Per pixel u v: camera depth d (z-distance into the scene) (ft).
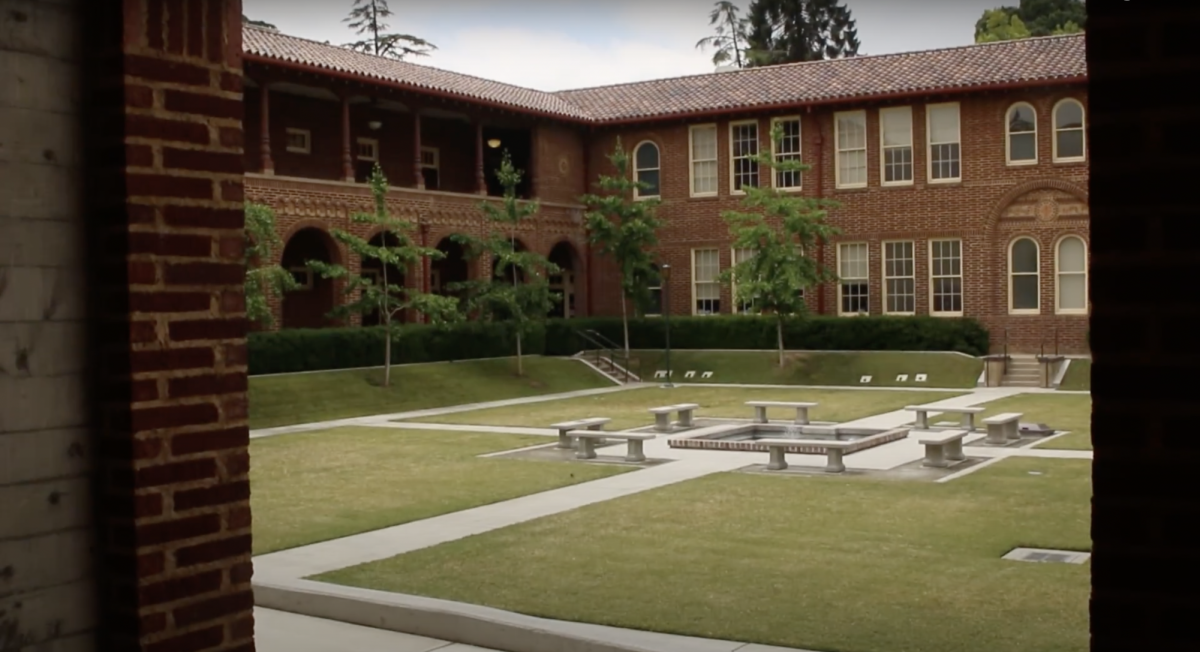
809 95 125.70
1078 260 114.01
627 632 25.75
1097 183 9.14
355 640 27.14
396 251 101.24
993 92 116.78
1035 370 109.91
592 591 30.60
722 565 33.83
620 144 128.57
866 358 117.08
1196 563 8.78
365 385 96.48
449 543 38.01
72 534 12.37
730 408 89.97
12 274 11.90
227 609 13.15
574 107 139.54
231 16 13.33
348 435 75.25
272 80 100.78
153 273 12.48
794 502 45.83
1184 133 8.86
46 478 12.15
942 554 35.09
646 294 127.13
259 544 38.14
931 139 121.19
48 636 12.15
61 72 12.37
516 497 48.29
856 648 24.68
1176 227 8.87
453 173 134.21
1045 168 114.93
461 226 119.34
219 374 13.10
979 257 118.42
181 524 12.69
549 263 115.85
